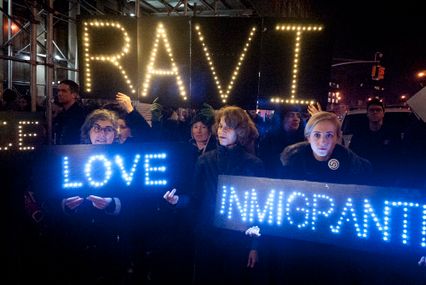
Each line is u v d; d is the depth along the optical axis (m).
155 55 4.09
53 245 3.93
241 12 15.84
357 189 2.80
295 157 3.40
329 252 3.13
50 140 6.51
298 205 2.96
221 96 4.02
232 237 3.49
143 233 4.08
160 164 3.34
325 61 3.82
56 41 14.60
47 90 6.63
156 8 14.63
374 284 3.14
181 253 4.37
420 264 2.64
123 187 3.26
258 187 3.07
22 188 4.60
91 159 3.18
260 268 3.67
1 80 10.43
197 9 15.05
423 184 4.31
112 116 3.87
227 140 3.50
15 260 3.97
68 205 3.20
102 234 3.84
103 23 4.11
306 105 3.96
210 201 3.52
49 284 3.83
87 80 4.21
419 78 4.91
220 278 3.50
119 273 3.99
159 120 6.16
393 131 5.57
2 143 4.86
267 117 7.31
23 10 12.89
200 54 4.00
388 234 2.71
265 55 3.91
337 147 3.32
